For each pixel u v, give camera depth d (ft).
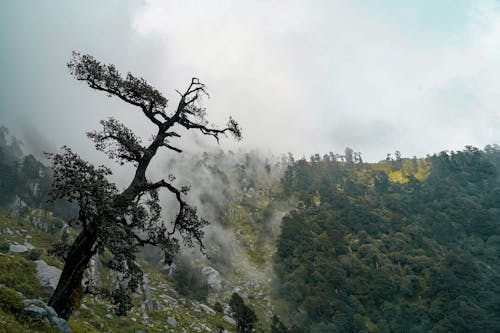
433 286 474.08
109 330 179.01
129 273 53.67
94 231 51.34
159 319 259.80
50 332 37.73
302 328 407.64
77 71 59.26
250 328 316.19
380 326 429.79
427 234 620.90
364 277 509.35
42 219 386.52
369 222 648.79
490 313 419.33
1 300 38.65
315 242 575.38
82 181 47.67
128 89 60.34
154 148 60.44
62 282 51.11
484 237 615.57
